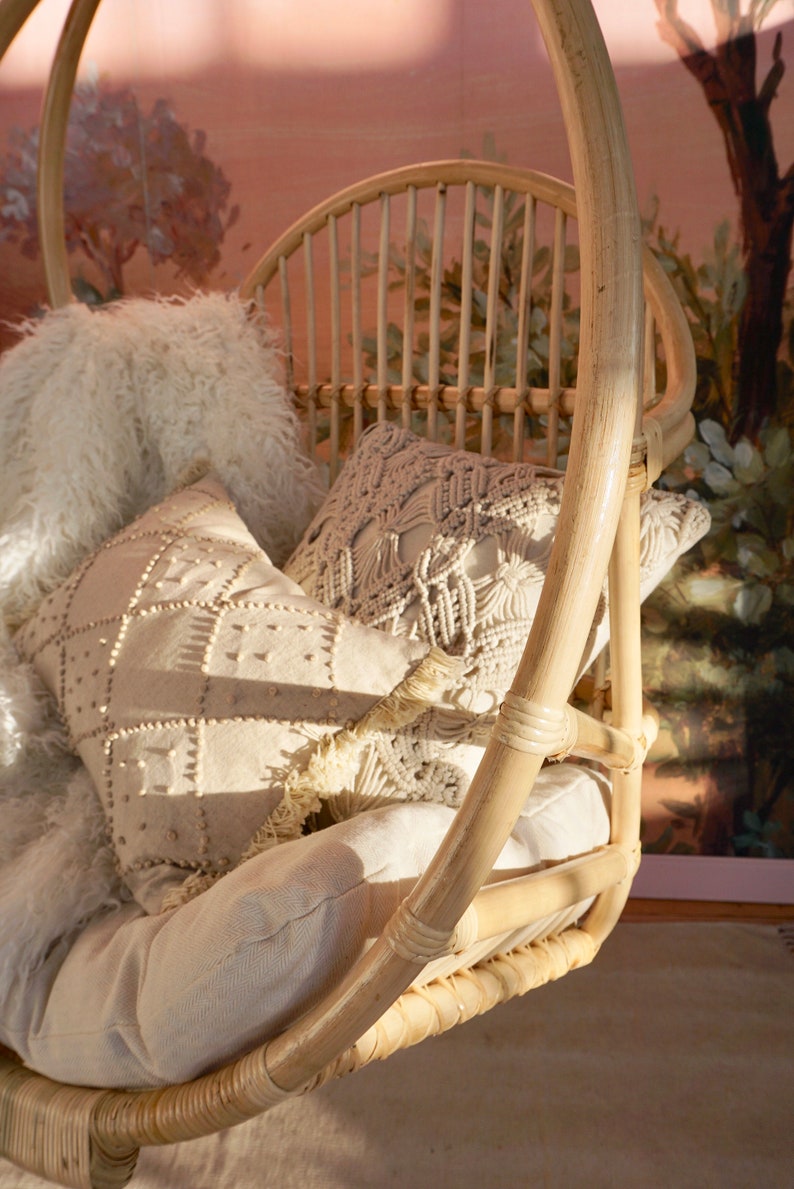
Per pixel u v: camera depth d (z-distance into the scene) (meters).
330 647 0.75
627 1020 1.41
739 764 1.67
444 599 0.84
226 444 1.09
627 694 0.84
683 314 1.01
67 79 1.20
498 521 0.86
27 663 0.89
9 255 1.66
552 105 1.51
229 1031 0.54
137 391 1.08
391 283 1.59
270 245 1.61
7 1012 0.65
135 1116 0.57
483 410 1.22
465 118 1.54
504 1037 1.37
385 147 1.56
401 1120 1.20
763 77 1.46
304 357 1.64
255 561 0.85
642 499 0.87
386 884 0.57
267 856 0.60
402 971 0.50
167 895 0.67
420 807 0.67
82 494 1.03
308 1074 0.52
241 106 1.58
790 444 1.56
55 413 1.05
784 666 1.63
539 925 0.79
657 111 1.49
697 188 1.50
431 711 0.74
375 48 1.54
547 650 0.51
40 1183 1.10
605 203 0.52
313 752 0.72
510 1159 1.13
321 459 1.34
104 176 1.63
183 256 1.64
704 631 1.64
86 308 1.14
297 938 0.53
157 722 0.74
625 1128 1.18
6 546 1.01
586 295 0.53
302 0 1.54
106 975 0.61
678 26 1.47
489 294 1.21
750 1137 1.16
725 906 1.70
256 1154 1.15
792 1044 1.34
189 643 0.77
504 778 0.50
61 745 0.85
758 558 1.60
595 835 0.89
